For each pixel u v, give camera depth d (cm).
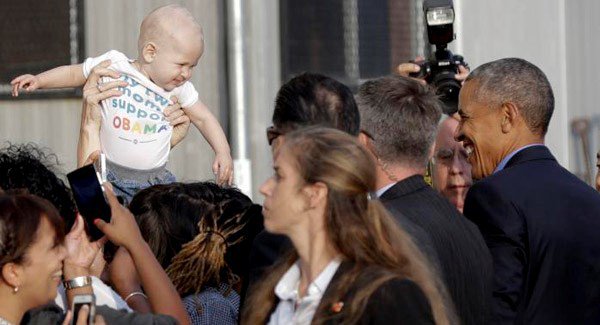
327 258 479
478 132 689
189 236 636
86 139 799
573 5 1384
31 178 544
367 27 1449
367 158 479
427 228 575
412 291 462
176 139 851
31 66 1406
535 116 681
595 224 651
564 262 645
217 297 625
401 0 1453
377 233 475
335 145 477
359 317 459
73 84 834
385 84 603
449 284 574
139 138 820
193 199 642
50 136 1398
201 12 1355
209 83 1353
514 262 644
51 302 504
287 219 481
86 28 1388
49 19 1398
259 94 1347
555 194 655
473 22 1358
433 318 462
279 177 482
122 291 593
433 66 880
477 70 694
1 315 488
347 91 568
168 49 814
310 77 569
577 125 1384
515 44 1368
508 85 681
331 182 473
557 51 1377
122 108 814
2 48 1409
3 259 481
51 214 493
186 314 556
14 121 1404
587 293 645
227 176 854
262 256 558
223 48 1355
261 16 1347
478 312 588
